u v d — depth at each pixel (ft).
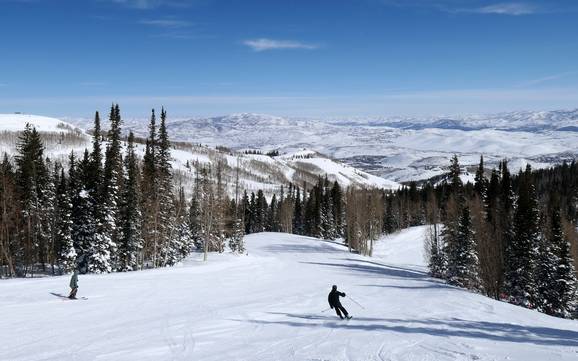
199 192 269.44
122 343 60.23
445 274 203.21
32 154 190.49
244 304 94.99
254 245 331.77
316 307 93.40
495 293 173.27
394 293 119.34
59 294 99.35
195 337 64.13
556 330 70.69
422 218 494.59
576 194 433.89
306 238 379.55
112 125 215.10
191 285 124.06
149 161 217.15
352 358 51.75
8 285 108.27
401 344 58.34
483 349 54.65
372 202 355.36
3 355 53.88
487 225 185.57
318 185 504.02
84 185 179.83
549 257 174.91
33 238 191.21
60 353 54.90
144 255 201.16
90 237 171.73
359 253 319.47
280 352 55.62
